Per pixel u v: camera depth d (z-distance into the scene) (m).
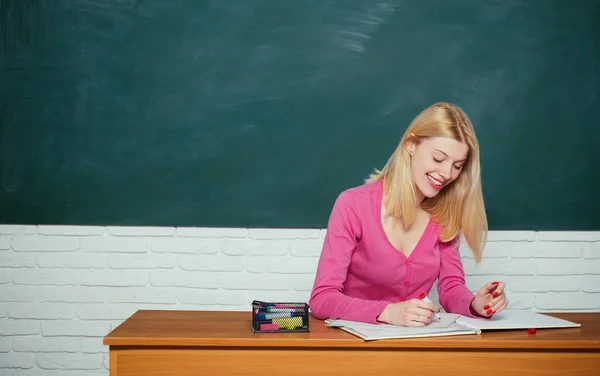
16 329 2.87
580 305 2.93
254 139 2.89
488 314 1.71
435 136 1.78
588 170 2.95
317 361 1.49
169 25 2.90
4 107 2.89
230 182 2.89
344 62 2.90
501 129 2.93
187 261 2.88
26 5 2.90
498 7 2.94
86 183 2.88
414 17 2.91
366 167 2.89
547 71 2.94
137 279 2.88
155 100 2.90
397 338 1.49
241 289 2.88
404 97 2.91
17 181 2.88
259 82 2.90
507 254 2.92
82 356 2.87
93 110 2.90
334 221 1.87
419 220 1.94
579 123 2.95
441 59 2.92
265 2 2.90
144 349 1.48
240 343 1.47
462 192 1.92
